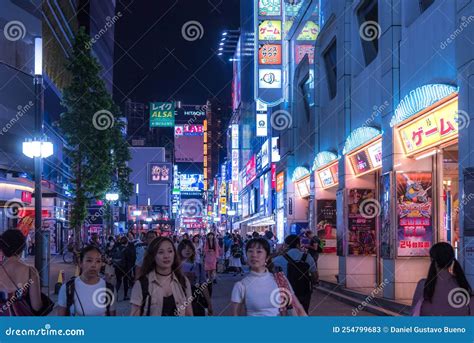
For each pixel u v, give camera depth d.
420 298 5.53
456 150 14.89
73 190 29.27
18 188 35.00
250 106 72.38
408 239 14.98
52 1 43.72
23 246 6.12
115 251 19.09
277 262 9.11
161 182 102.19
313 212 26.31
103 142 29.03
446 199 17.19
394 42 15.66
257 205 65.88
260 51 36.69
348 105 20.66
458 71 11.22
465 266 10.48
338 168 21.38
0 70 32.31
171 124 83.69
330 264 25.58
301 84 32.03
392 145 15.27
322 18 25.67
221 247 32.22
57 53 47.75
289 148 34.66
